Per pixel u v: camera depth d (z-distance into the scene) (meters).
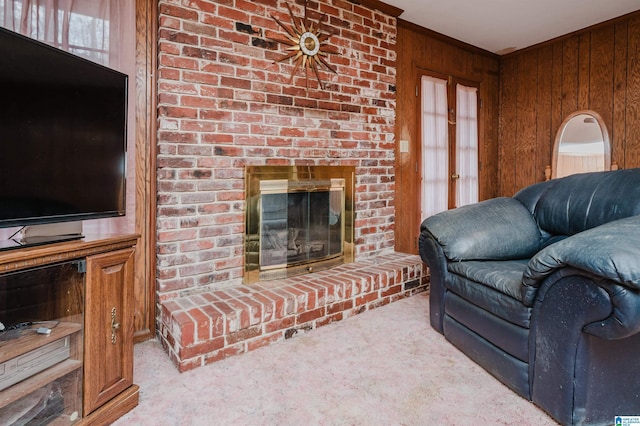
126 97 1.56
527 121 4.19
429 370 1.69
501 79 4.43
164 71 2.00
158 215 2.03
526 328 1.44
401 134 3.45
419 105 3.60
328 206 2.79
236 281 2.29
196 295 2.10
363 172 2.97
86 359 1.25
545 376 1.34
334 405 1.42
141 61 2.00
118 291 1.38
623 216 1.64
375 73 3.03
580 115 3.72
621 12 3.28
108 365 1.33
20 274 1.17
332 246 2.82
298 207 2.62
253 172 2.32
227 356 1.82
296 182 2.53
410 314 2.41
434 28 3.58
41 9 1.70
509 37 3.82
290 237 2.57
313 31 2.62
